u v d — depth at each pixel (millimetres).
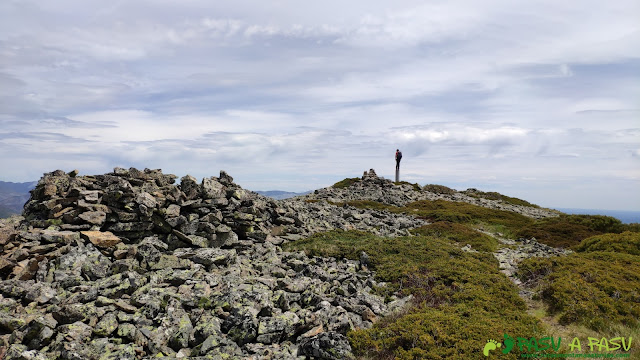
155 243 20359
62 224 20141
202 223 23703
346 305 17062
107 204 21672
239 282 17938
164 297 15219
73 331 12492
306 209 37750
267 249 24594
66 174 22547
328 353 13391
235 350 13133
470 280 20703
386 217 43344
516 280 22906
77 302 14500
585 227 42625
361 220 39500
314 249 25672
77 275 16578
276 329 14258
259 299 15711
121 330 13086
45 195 20844
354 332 14766
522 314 16922
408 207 57906
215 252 20656
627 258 24938
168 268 18609
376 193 68625
